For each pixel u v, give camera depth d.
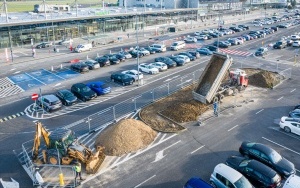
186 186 22.00
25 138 30.94
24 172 25.22
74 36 88.19
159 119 34.19
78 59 63.06
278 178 22.75
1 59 63.88
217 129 32.06
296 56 63.34
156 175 24.67
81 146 26.30
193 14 126.19
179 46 71.50
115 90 44.25
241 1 167.62
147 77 50.16
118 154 27.62
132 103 39.28
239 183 21.69
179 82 47.03
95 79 49.38
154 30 103.00
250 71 51.75
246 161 24.48
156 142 29.58
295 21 123.06
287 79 47.97
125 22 101.25
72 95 39.75
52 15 87.38
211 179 23.17
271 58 62.03
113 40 82.94
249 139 30.06
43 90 44.75
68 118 35.41
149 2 134.25
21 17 81.94
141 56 64.44
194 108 35.88
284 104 38.22
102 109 37.72
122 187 23.30
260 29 101.62
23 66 58.50
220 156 27.20
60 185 23.36
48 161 25.84
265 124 33.09
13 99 41.50
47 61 62.31
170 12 115.44
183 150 28.19
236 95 41.19
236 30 98.31
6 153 28.09
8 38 74.44
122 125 29.67
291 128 30.94
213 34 88.12
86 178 24.31
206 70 39.03
